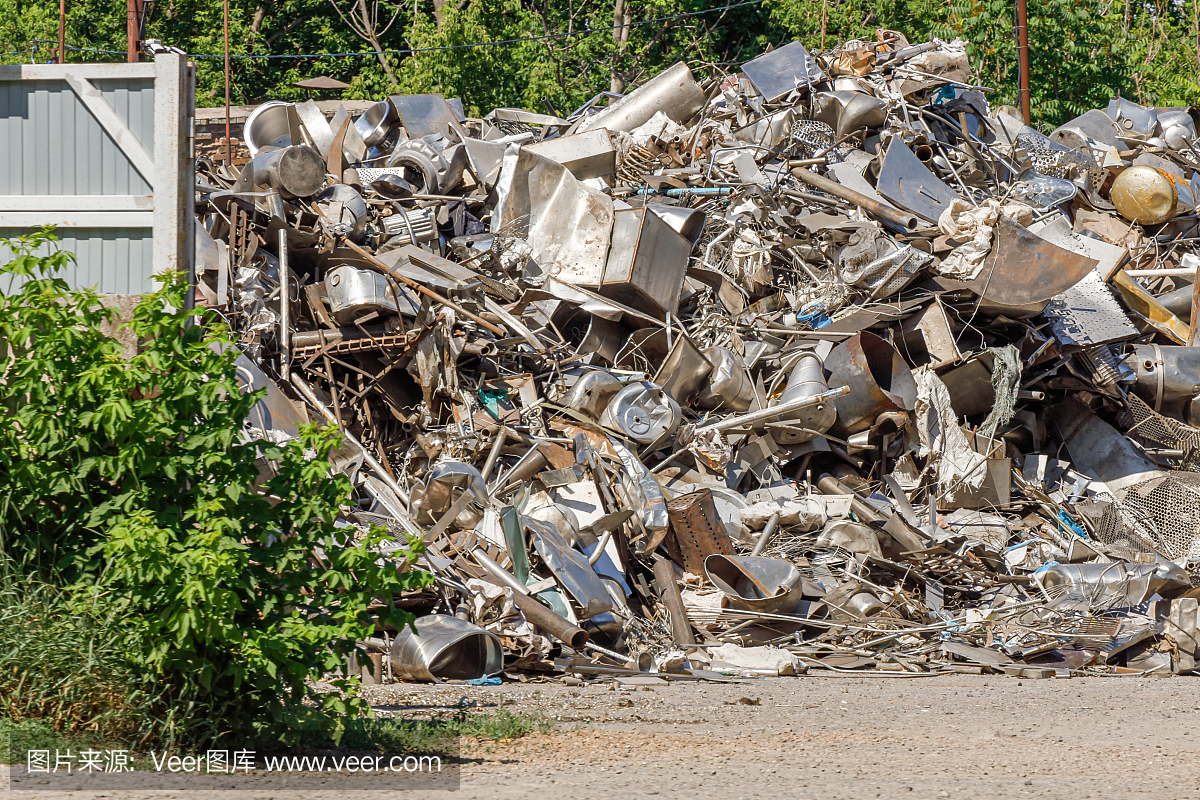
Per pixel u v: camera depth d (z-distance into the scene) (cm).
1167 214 4359
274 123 4053
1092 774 1346
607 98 6291
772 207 3762
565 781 1238
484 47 8519
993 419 3356
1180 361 3650
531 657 2322
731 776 1286
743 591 2783
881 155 4191
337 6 10481
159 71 1708
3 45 9506
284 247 3066
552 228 3516
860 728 1698
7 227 1722
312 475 1292
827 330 3431
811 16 9181
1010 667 2520
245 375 2738
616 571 2706
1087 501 3403
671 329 3366
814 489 3288
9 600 1263
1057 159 4591
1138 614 2855
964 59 4681
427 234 3494
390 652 2181
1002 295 3453
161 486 1272
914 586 2967
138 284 1716
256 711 1309
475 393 3070
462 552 2525
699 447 3155
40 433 1259
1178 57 9719
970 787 1245
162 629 1222
